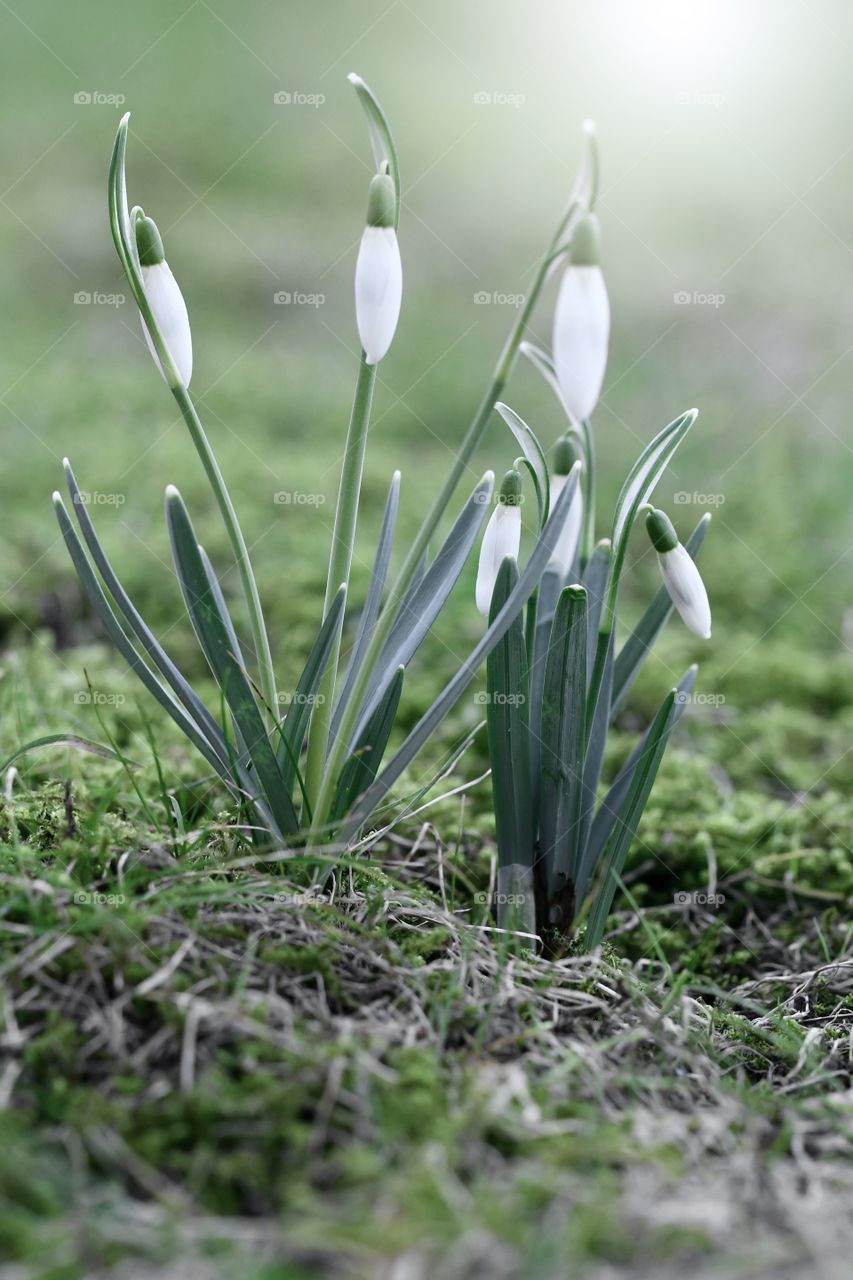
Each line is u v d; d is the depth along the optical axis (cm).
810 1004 46
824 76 154
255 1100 39
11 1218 37
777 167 154
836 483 95
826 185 151
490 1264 37
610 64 158
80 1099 39
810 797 58
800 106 154
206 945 42
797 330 121
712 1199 38
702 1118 40
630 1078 41
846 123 154
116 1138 38
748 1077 44
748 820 54
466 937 44
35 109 163
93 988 41
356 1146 38
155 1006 40
